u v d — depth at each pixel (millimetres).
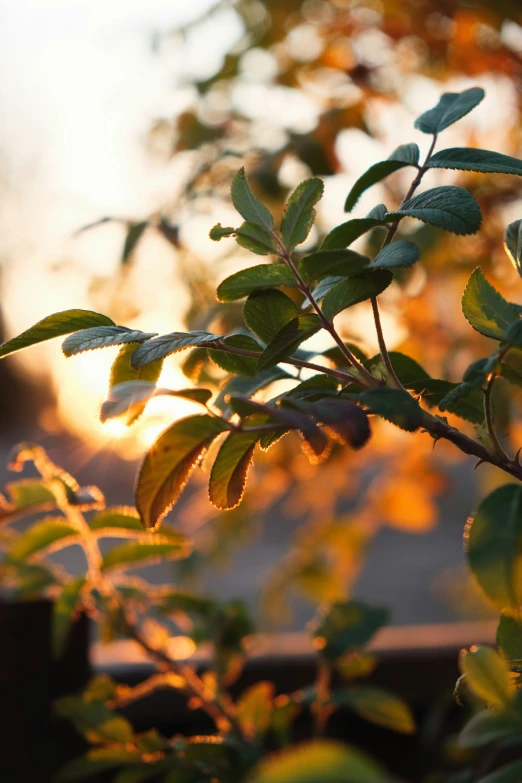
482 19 1092
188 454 613
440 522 4488
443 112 688
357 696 848
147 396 597
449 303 1197
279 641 1214
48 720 903
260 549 3887
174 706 1081
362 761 520
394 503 1412
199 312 1045
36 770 893
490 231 1084
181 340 634
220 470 633
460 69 1162
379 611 898
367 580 3482
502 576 594
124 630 842
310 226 643
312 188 639
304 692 887
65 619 839
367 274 638
